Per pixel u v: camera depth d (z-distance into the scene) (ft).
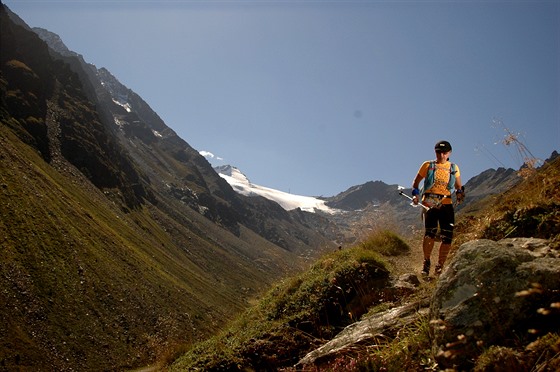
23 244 240.94
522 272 11.35
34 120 514.68
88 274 267.18
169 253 561.02
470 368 10.85
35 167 373.20
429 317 12.97
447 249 22.18
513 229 19.12
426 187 24.00
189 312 325.62
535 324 10.61
